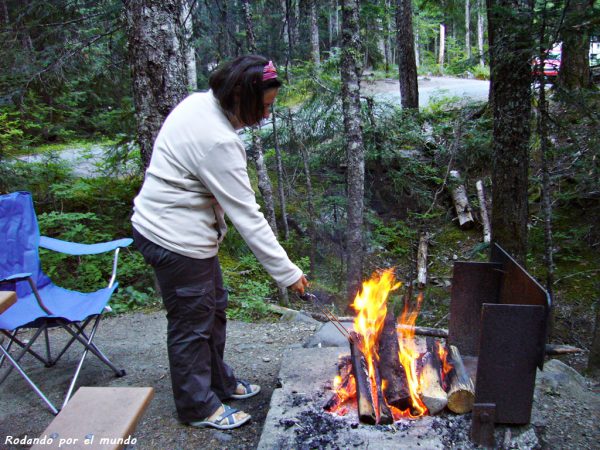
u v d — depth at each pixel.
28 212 2.85
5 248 2.76
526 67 3.67
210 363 2.29
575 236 6.01
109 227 5.46
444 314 5.36
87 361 3.04
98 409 1.27
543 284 5.54
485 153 7.25
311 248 6.47
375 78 9.20
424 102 10.37
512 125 3.81
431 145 7.59
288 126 6.76
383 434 1.82
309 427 1.86
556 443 2.05
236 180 1.85
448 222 7.20
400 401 1.93
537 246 6.11
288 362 2.40
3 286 2.70
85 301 2.65
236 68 1.82
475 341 2.40
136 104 3.57
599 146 4.25
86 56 5.95
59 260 4.81
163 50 3.47
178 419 2.24
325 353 2.48
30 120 7.02
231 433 2.13
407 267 6.35
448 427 1.87
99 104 7.16
